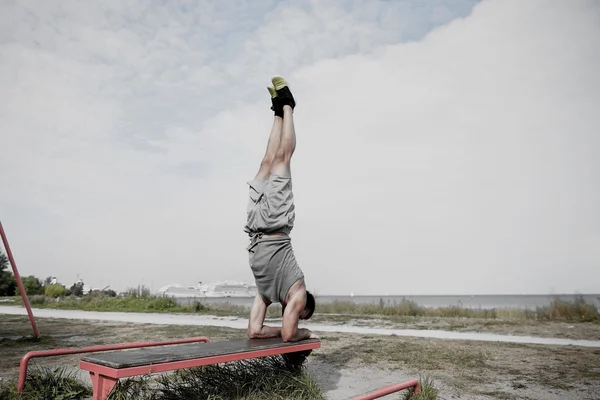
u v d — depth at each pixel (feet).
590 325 40.06
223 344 12.73
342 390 15.61
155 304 70.54
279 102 15.07
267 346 12.33
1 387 14.28
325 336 31.94
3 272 132.46
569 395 15.12
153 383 15.60
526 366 20.24
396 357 22.63
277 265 13.61
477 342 28.32
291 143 14.32
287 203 13.76
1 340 29.14
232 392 12.96
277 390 13.38
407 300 62.85
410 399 12.69
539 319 46.70
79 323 43.91
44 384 14.10
